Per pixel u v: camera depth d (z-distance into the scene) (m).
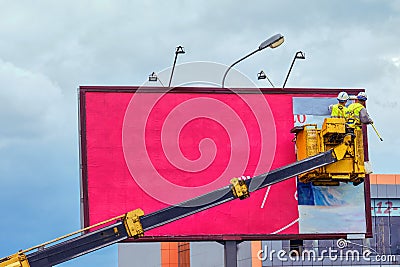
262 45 39.59
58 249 36.34
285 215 41.31
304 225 41.34
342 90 41.81
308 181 40.88
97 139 40.88
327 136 39.81
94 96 41.03
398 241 77.75
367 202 41.72
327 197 41.53
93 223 40.53
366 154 41.16
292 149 41.41
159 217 37.16
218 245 78.62
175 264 85.94
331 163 39.50
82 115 40.88
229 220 41.09
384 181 78.81
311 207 41.44
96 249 36.59
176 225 40.84
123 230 36.84
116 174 40.84
